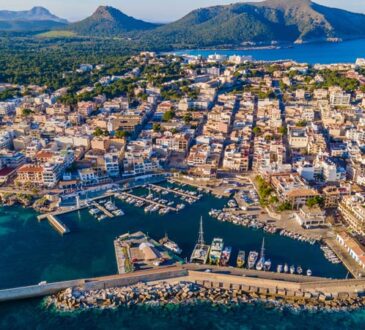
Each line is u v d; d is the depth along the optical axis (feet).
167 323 609.83
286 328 596.29
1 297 647.15
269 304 638.12
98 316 622.13
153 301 646.33
